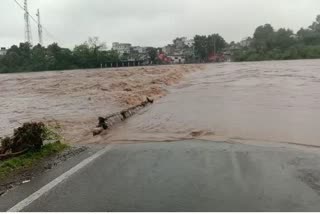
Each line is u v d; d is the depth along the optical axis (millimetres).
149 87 25891
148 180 6168
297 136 9594
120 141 9703
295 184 5738
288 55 120000
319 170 6453
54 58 121562
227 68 62188
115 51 142875
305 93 19609
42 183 6367
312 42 128500
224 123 11672
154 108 16031
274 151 7961
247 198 5203
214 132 10398
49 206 5277
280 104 15641
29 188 6148
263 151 7973
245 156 7551
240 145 8641
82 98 21234
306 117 12359
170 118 13125
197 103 16969
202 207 4926
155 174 6484
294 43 130625
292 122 11539
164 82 30062
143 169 6840
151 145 8953
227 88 24266
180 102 17734
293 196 5238
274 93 20031
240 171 6496
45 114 16031
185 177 6238
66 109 17344
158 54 177750
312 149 8156
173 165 7016
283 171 6441
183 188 5699
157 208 4953
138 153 8141
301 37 131875
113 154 8172
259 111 13898
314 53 116000
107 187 5930
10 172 7223
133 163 7305
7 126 13766
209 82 30906
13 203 5504
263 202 5043
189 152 8016
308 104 15438
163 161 7344
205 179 6090
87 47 129875
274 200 5105
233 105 15789
